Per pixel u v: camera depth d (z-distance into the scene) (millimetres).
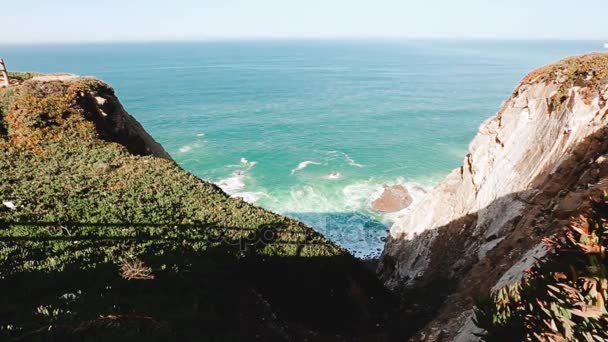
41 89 28453
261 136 83938
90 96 30594
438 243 26938
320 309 16312
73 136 25766
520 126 23125
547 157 18906
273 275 16578
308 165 65500
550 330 4992
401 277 28969
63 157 23391
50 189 18797
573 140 17219
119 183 21109
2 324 8844
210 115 105688
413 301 21969
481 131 27984
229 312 12805
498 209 21469
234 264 15695
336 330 15773
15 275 11320
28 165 21500
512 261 15789
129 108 114812
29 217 15562
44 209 16578
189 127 91875
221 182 58938
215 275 14352
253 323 13109
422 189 55719
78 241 14461
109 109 31516
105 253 13977
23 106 26047
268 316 13992
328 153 71625
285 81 174750
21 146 23484
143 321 10047
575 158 16500
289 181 58781
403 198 50875
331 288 17812
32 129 24750
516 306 6062
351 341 15383
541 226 15969
